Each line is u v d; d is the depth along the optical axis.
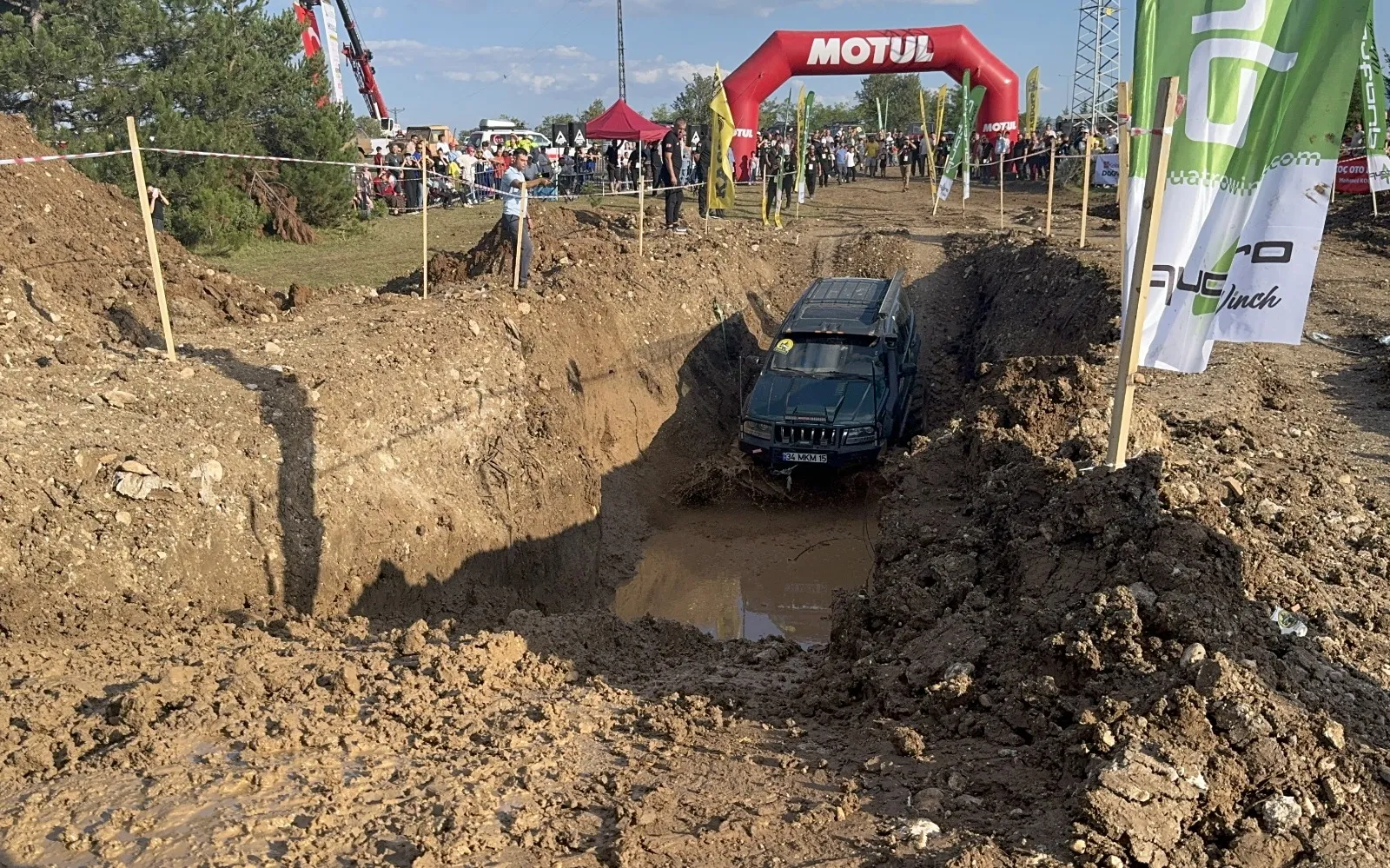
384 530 10.16
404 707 6.19
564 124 40.03
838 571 13.64
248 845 4.68
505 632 7.62
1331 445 10.66
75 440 8.66
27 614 7.83
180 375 10.27
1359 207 26.27
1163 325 7.20
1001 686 5.91
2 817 4.93
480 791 5.13
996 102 33.75
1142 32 6.88
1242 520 7.67
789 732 5.98
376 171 28.14
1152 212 6.85
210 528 8.92
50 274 12.11
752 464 15.67
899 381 16.41
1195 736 4.90
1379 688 5.68
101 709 6.16
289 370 10.73
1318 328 15.65
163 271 13.54
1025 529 7.52
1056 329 17.34
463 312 13.89
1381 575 7.27
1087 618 5.97
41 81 20.72
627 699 6.65
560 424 13.90
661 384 17.73
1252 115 6.76
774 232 26.53
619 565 13.88
